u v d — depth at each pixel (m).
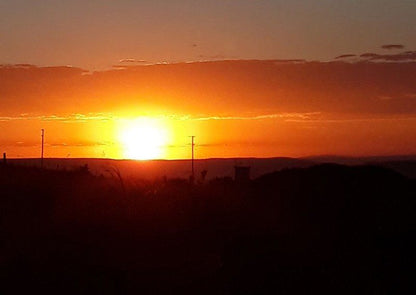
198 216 26.98
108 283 18.75
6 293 17.98
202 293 17.81
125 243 23.62
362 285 17.11
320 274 17.81
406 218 25.14
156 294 17.88
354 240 21.64
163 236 24.44
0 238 23.98
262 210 29.42
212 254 21.89
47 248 22.47
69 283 18.78
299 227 25.64
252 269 18.45
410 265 18.33
